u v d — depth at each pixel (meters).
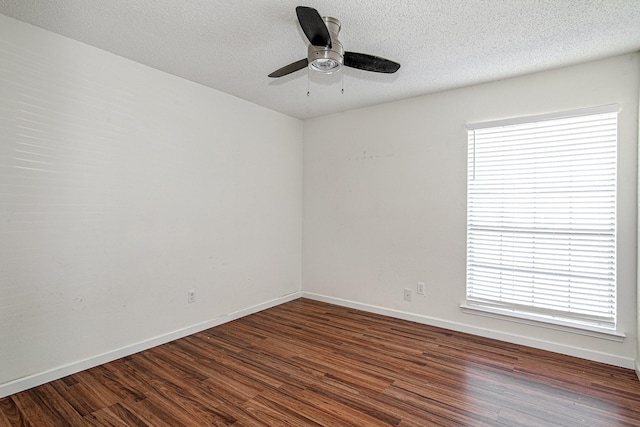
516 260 2.88
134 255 2.67
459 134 3.14
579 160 2.59
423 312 3.38
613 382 2.23
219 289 3.34
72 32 2.20
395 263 3.56
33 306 2.15
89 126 2.39
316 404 2.00
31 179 2.13
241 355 2.66
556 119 2.66
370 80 2.96
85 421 1.83
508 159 2.90
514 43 2.27
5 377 2.05
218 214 3.32
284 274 4.12
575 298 2.62
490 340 2.95
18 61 2.06
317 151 4.20
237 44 2.35
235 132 3.47
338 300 4.03
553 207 2.70
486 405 1.99
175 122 2.93
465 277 3.13
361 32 2.14
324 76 2.90
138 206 2.69
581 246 2.59
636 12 1.89
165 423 1.83
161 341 2.85
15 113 2.06
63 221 2.28
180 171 2.98
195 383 2.23
